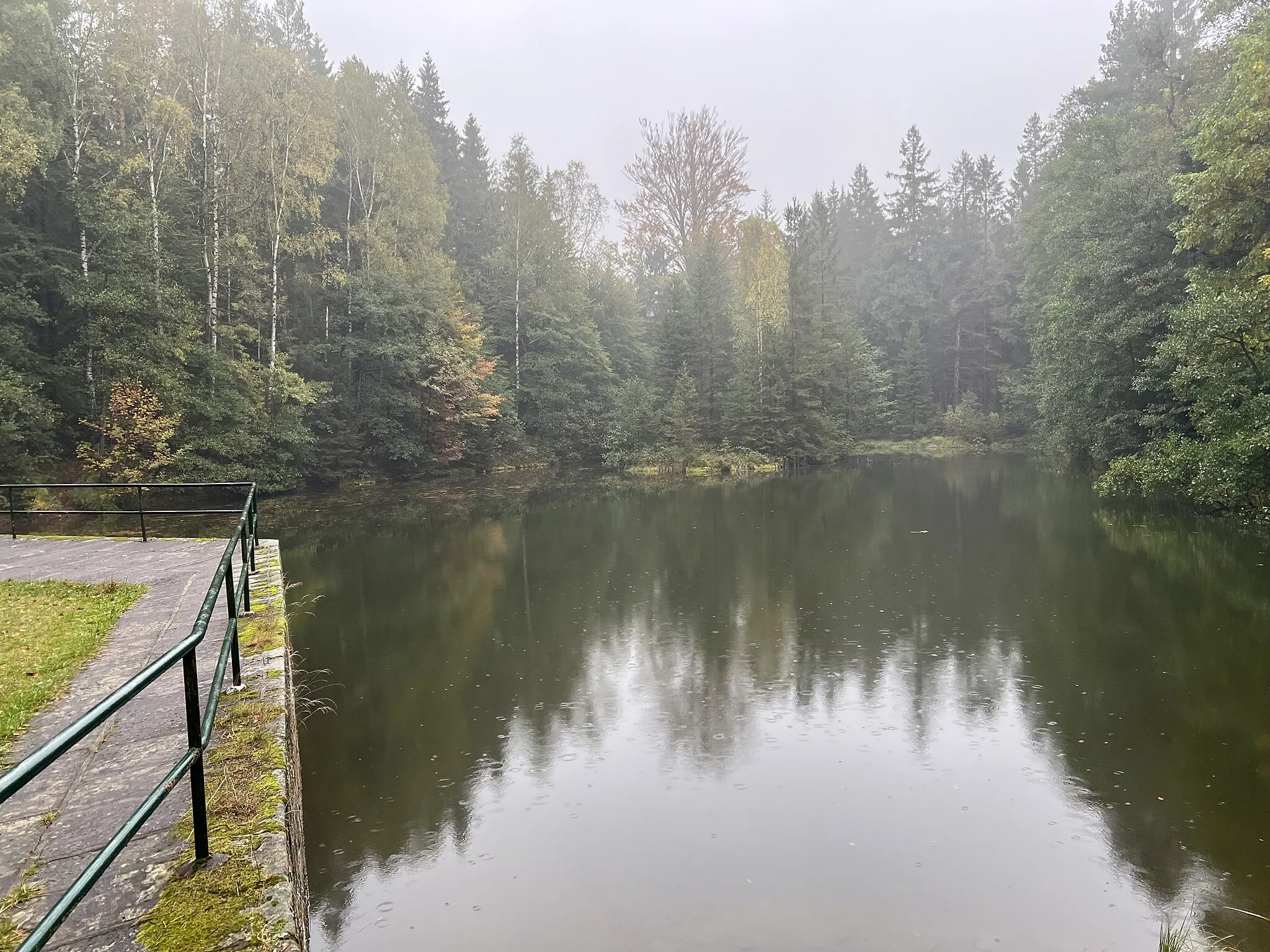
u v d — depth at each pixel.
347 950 4.16
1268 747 6.41
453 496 26.34
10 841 3.13
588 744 6.77
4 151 16.23
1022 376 44.22
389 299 29.89
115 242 19.53
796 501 23.70
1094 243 21.56
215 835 3.11
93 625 6.30
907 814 5.54
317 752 6.64
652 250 59.06
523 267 39.16
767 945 4.15
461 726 7.17
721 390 40.28
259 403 24.16
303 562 14.88
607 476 33.94
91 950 2.44
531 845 5.19
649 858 5.01
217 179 23.61
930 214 61.56
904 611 10.71
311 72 27.95
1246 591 10.93
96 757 3.90
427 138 36.25
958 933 4.26
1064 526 17.00
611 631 10.11
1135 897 4.57
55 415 18.30
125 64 20.61
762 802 5.73
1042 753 6.46
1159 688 7.71
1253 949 4.11
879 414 47.31
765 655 9.03
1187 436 19.25
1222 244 15.77
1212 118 15.49
